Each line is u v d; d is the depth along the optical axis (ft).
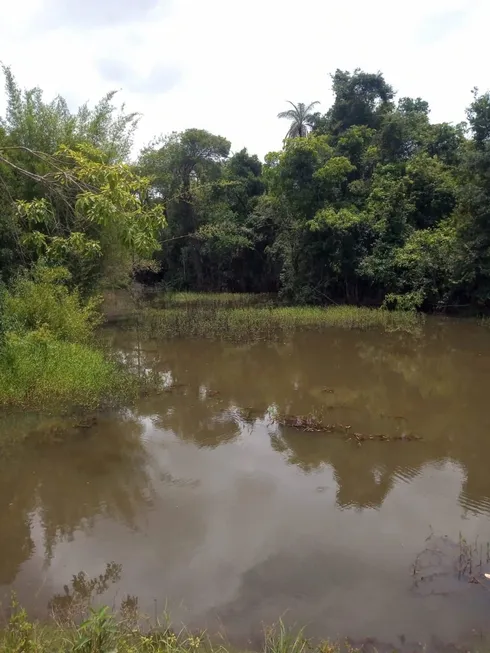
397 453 23.15
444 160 78.38
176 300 90.89
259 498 18.95
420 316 64.13
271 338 51.62
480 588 13.73
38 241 20.08
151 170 95.91
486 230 59.72
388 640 11.93
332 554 15.38
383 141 79.87
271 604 13.20
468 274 61.31
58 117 52.26
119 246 50.57
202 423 27.07
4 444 23.43
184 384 34.65
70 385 28.43
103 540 16.30
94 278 53.31
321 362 41.75
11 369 28.89
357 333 54.13
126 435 24.95
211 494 19.29
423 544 15.89
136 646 11.23
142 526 17.12
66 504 18.58
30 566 15.02
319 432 25.70
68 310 39.88
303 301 75.61
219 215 101.50
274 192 79.25
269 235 100.07
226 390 33.42
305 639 11.82
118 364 37.99
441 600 13.28
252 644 11.76
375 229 69.92
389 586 13.87
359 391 33.42
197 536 16.46
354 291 75.05
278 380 36.11
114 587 13.98
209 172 103.76
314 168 74.54
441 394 32.63
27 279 42.42
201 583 14.11
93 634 10.53
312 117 94.32
